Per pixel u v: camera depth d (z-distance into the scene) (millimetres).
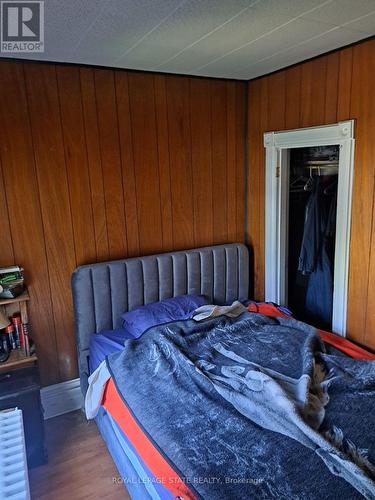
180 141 3016
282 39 2182
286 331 2516
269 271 3268
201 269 3129
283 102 2902
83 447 2484
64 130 2584
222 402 1860
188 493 1404
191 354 2275
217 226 3316
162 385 2025
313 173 3164
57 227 2664
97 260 2838
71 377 2861
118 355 2326
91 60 2477
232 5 1692
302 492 1347
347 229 2551
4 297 2352
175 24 1896
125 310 2848
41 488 2170
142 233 2980
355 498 1312
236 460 1508
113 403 2141
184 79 2947
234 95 3184
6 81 2377
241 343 2383
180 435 1672
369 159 2373
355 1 1685
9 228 2516
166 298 3002
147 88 2816
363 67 2314
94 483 2203
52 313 2738
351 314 2633
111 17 1785
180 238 3158
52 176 2596
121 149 2791
